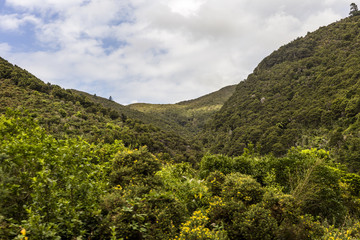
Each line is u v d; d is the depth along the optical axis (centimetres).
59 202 282
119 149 589
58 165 301
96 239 305
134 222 314
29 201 281
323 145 4559
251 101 8525
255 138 6203
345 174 1022
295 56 9800
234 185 496
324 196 602
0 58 5391
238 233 385
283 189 671
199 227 340
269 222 386
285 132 5628
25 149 279
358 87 5181
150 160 496
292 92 7469
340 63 7094
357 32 8644
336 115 5147
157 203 380
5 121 362
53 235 227
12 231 227
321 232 427
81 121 4206
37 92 4650
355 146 3750
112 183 448
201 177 734
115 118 6031
